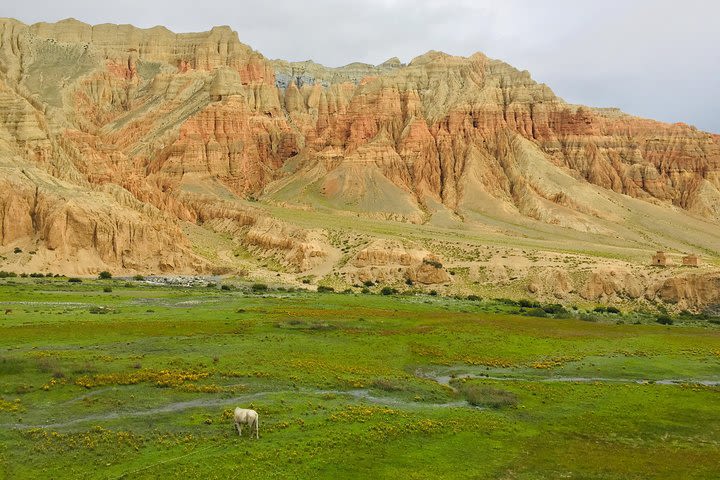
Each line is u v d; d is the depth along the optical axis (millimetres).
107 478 43188
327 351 85688
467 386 72188
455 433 55906
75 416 54469
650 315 156875
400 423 56594
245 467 45469
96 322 95375
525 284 178500
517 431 58094
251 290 158750
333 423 55469
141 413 55812
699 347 101062
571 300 173250
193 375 67750
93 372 66438
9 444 47906
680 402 69688
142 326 93875
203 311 113125
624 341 103625
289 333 95188
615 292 175625
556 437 57438
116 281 163625
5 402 56531
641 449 55594
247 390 64312
